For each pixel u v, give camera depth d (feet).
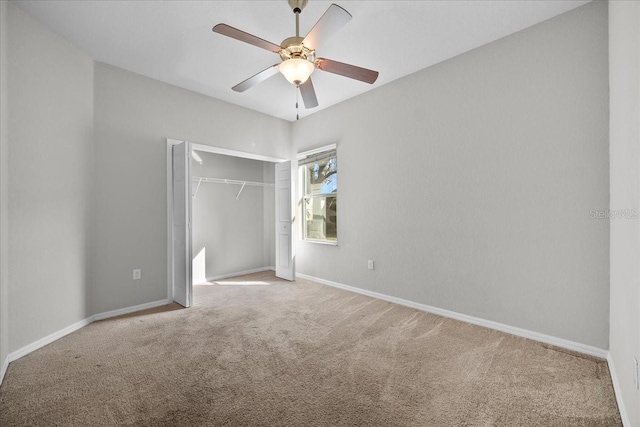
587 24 6.90
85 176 8.89
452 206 9.34
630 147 4.61
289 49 6.38
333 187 13.79
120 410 4.98
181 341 7.68
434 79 9.77
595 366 6.38
